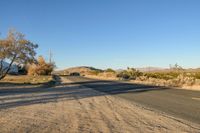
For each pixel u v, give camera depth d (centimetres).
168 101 2303
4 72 4188
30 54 4225
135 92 3288
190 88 4366
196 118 1448
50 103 1950
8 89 3331
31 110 1568
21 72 10475
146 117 1441
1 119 1251
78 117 1370
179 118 1438
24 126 1110
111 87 4178
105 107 1811
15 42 4119
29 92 2914
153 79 6744
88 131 1056
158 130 1121
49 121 1238
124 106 1894
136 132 1074
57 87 3947
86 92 3105
